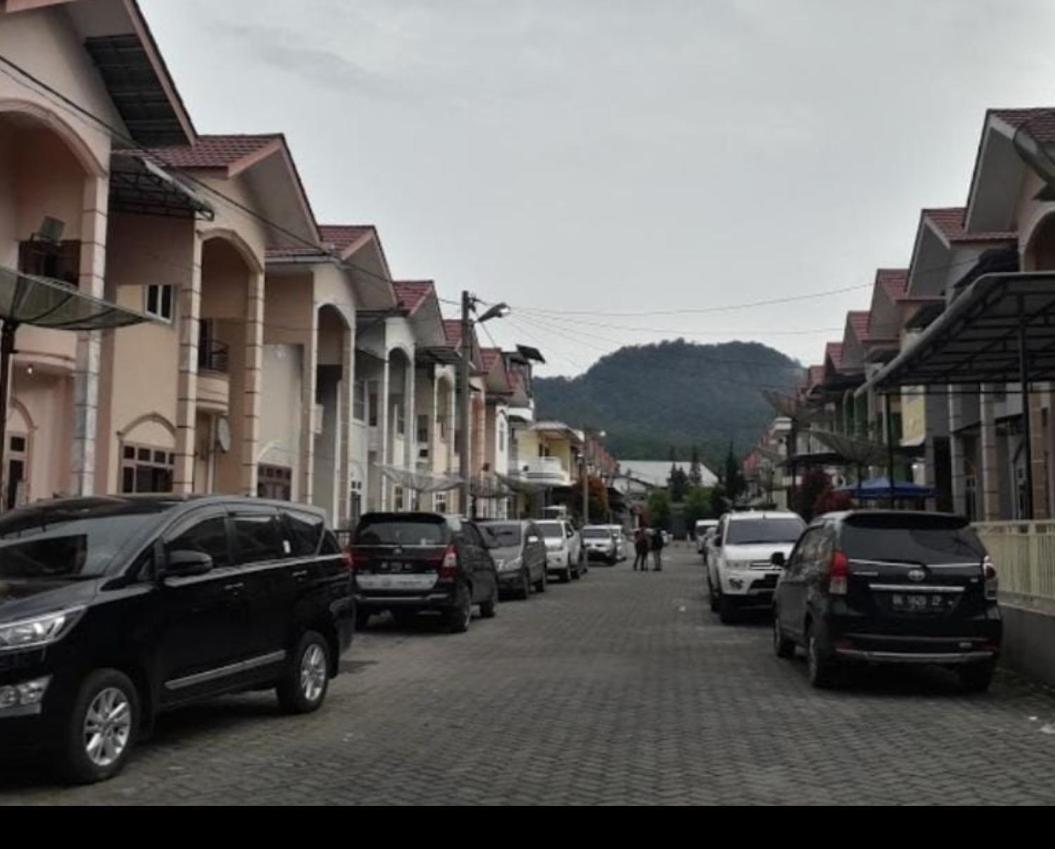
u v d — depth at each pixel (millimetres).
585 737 9367
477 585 20141
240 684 9539
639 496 124312
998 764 8336
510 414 61688
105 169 17375
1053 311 14391
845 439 28453
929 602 11438
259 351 23953
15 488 17266
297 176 23516
